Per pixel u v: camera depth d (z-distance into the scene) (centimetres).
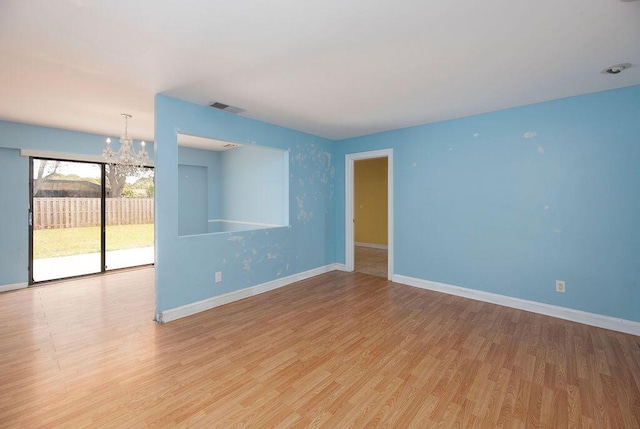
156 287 298
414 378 206
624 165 278
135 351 242
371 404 180
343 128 436
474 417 169
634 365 221
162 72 245
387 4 159
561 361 227
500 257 351
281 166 482
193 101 316
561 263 312
